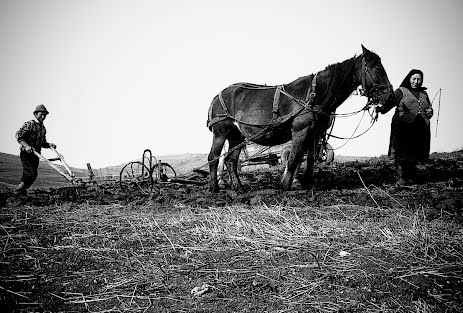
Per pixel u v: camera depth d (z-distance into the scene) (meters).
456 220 4.83
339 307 3.04
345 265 3.77
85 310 3.24
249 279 3.66
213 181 8.46
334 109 7.34
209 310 3.14
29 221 6.23
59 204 7.55
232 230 5.12
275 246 4.45
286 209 5.95
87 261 4.36
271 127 7.38
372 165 12.01
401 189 6.91
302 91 7.18
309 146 7.49
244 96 8.04
